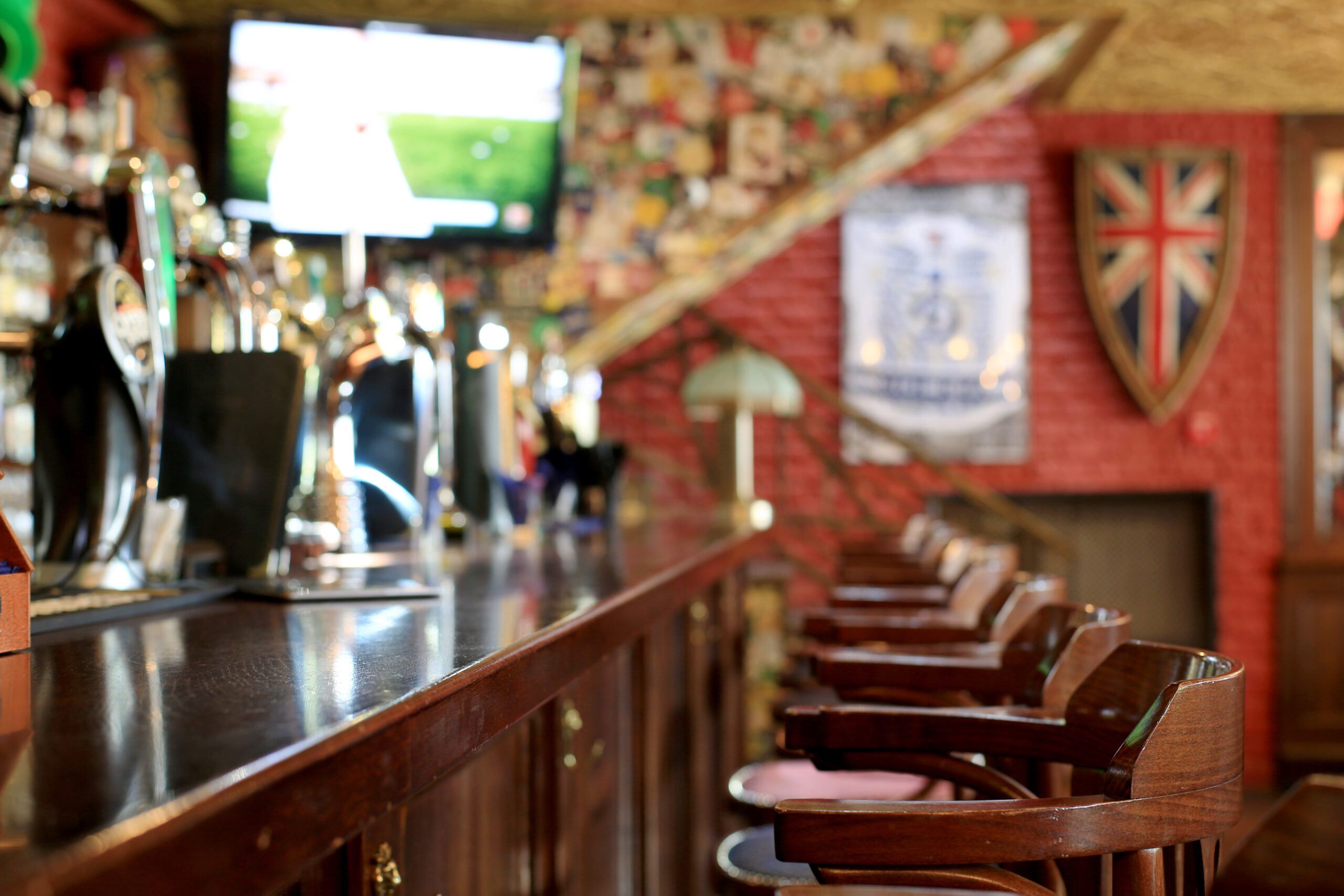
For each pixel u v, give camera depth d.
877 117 5.53
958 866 0.90
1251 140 7.31
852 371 7.25
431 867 1.20
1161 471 7.30
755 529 3.73
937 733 1.19
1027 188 7.28
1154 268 7.10
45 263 2.67
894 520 7.16
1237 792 0.95
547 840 1.65
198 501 1.65
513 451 2.94
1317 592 7.30
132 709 0.71
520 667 1.01
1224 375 7.36
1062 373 7.29
